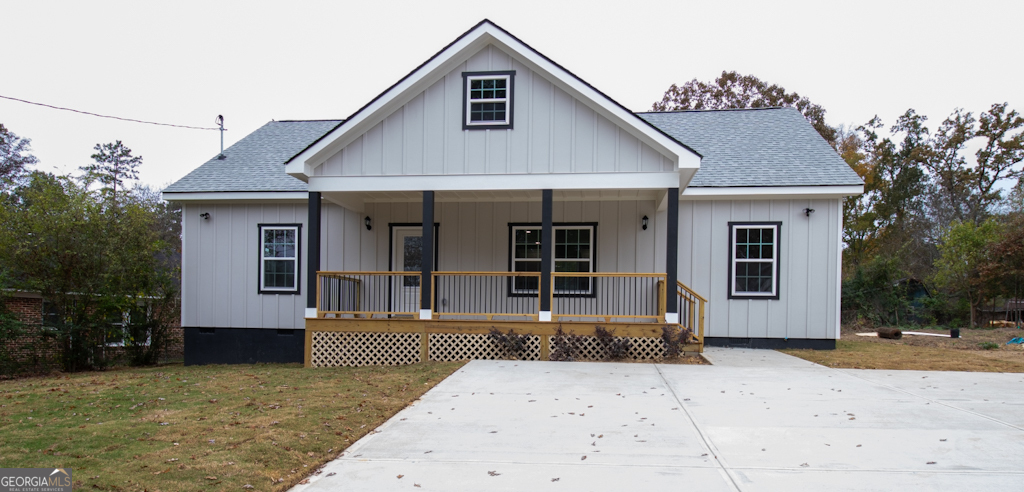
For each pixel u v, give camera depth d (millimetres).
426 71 10156
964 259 19734
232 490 3889
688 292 11562
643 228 12117
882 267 20250
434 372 8648
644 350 9930
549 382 7848
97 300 12273
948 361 10023
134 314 13250
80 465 4363
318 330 10406
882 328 15516
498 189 10211
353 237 12656
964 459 4629
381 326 10297
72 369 12195
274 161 13984
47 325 12148
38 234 11805
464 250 12445
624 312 12016
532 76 10227
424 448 4926
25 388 8375
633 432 5387
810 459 4625
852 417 5930
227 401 6777
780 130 14117
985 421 5789
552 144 10148
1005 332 16531
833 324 11711
